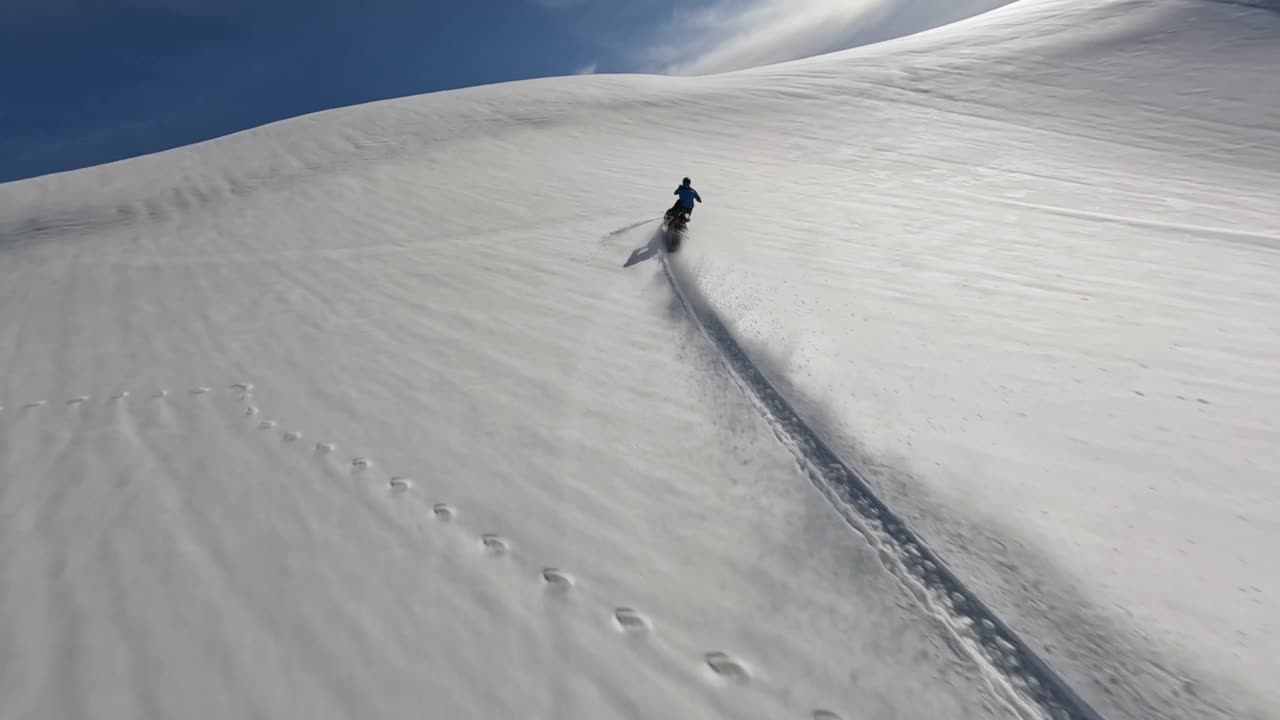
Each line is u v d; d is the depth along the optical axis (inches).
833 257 309.0
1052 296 253.8
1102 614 101.3
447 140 603.2
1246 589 105.1
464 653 92.4
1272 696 86.2
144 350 218.7
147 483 135.7
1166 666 91.9
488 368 200.1
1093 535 119.3
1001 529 122.0
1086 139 575.2
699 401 177.0
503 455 150.9
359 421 167.0
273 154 597.6
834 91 746.2
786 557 116.2
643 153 553.3
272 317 248.4
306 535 118.7
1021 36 926.4
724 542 120.7
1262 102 604.7
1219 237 332.5
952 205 411.2
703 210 400.2
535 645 94.7
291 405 176.1
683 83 863.7
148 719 79.4
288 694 83.8
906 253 314.8
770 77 838.5
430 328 233.5
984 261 301.1
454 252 327.9
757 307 246.1
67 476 138.8
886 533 121.8
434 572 109.9
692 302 253.1
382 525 122.8
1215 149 524.1
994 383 182.2
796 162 531.5
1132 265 291.9
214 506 127.6
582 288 272.8
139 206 490.3
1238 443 148.6
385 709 82.1
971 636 98.3
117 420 167.0
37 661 88.0
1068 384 180.4
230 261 331.0
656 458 149.7
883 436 156.0
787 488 136.9
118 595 101.4
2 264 363.3
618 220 377.1
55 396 183.0
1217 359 193.8
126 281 304.3
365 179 487.5
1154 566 111.0
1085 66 768.9
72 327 244.1
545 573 111.0
